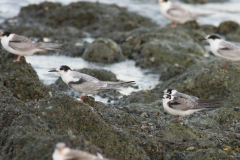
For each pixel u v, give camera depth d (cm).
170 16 2450
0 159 796
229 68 1459
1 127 923
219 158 885
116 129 930
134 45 2259
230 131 1134
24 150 765
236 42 2569
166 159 934
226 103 1347
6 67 1240
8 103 1019
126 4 3438
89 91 1095
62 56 2120
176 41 2275
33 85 1220
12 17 2805
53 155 671
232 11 3444
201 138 1036
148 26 2783
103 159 677
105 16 2762
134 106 1323
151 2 3603
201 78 1464
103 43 2095
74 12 2755
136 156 879
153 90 1599
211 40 1512
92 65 1992
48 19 2744
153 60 2023
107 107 1157
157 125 1105
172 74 1784
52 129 882
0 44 1338
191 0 3741
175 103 1053
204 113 1259
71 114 917
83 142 760
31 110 926
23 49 1198
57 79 1662
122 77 1812
